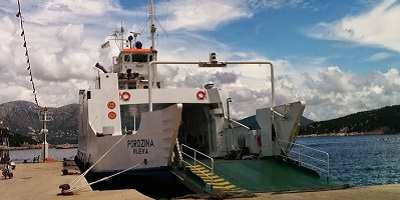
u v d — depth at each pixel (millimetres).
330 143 137500
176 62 18109
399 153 65938
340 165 44344
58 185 16812
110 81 19859
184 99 20766
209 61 18641
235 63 19000
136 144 16219
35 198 13266
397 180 30047
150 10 26453
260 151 19062
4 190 15859
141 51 25891
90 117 19219
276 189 13836
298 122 16969
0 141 40094
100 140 17344
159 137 15422
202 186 13867
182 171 15617
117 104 19578
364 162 48219
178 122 14312
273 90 19234
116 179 16453
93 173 17062
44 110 42375
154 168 15500
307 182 14906
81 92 26000
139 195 13117
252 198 12242
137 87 24469
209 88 21641
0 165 31094
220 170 16062
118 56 27156
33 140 179000
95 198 12719
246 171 16141
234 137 20688
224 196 12445
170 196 15359
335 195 12578
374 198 11859
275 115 18375
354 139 170000
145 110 22297
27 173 23500
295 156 39531
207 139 22062
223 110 21297
